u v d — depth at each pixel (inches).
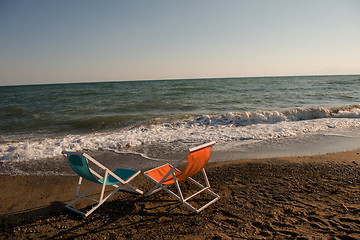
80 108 646.5
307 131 340.8
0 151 281.7
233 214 130.3
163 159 241.0
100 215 136.3
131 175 154.8
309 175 183.8
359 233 103.9
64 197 162.9
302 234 106.5
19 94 1322.6
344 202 136.1
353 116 439.8
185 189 167.5
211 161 227.9
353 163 209.5
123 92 1191.6
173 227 120.3
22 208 148.1
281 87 1344.7
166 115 520.7
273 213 128.2
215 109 593.3
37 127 430.3
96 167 224.2
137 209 141.6
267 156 238.2
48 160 244.8
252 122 417.1
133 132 360.8
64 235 117.6
